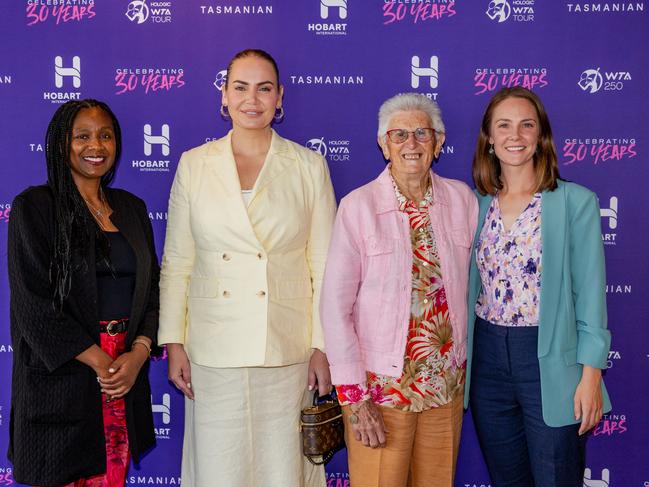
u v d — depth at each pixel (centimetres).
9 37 259
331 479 275
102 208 214
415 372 195
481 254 210
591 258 199
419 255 197
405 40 256
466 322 206
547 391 197
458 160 260
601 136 256
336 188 262
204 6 257
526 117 202
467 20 255
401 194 203
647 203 258
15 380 199
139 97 260
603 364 197
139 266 210
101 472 204
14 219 193
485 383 212
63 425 196
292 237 212
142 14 258
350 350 195
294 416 217
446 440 203
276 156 216
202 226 211
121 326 206
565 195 200
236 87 211
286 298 212
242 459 214
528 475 219
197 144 261
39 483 195
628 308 262
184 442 236
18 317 191
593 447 268
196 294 216
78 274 198
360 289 201
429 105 204
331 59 257
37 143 261
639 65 254
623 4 252
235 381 211
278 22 256
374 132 259
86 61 259
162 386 271
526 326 200
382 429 194
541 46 254
